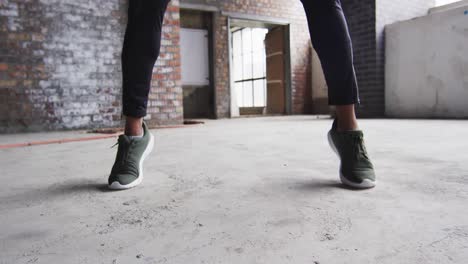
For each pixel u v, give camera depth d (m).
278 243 0.58
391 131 2.66
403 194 0.85
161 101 4.08
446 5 5.71
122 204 0.83
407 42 5.05
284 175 1.12
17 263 0.52
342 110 0.97
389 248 0.54
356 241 0.57
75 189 1.00
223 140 2.28
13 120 3.43
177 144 2.09
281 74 8.22
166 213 0.75
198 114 7.30
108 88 3.90
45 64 3.56
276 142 2.10
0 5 3.35
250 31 9.55
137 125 1.05
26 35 3.47
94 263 0.52
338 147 0.98
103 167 1.38
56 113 3.63
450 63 4.54
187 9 6.91
